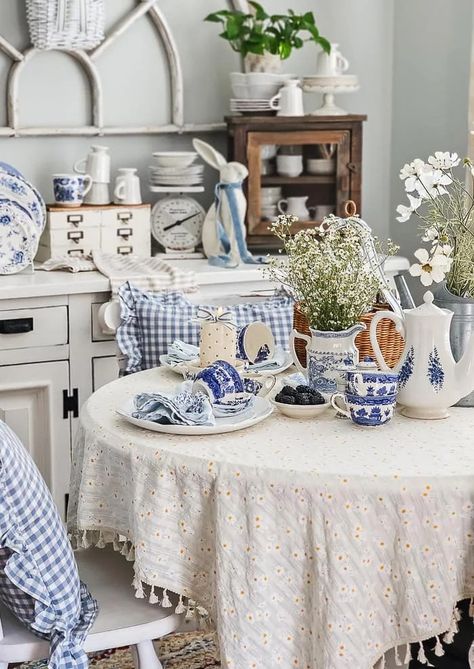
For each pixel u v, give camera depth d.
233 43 3.84
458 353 2.15
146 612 1.98
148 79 3.85
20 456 1.83
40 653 1.88
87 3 3.54
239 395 2.13
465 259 2.15
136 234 3.64
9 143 3.68
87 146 3.80
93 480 2.02
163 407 2.02
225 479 1.80
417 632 1.76
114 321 2.95
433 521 1.73
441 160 2.16
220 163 3.63
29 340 3.24
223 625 1.81
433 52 3.90
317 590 1.76
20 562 1.77
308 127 3.72
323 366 2.18
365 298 2.18
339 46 4.09
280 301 3.00
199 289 3.46
